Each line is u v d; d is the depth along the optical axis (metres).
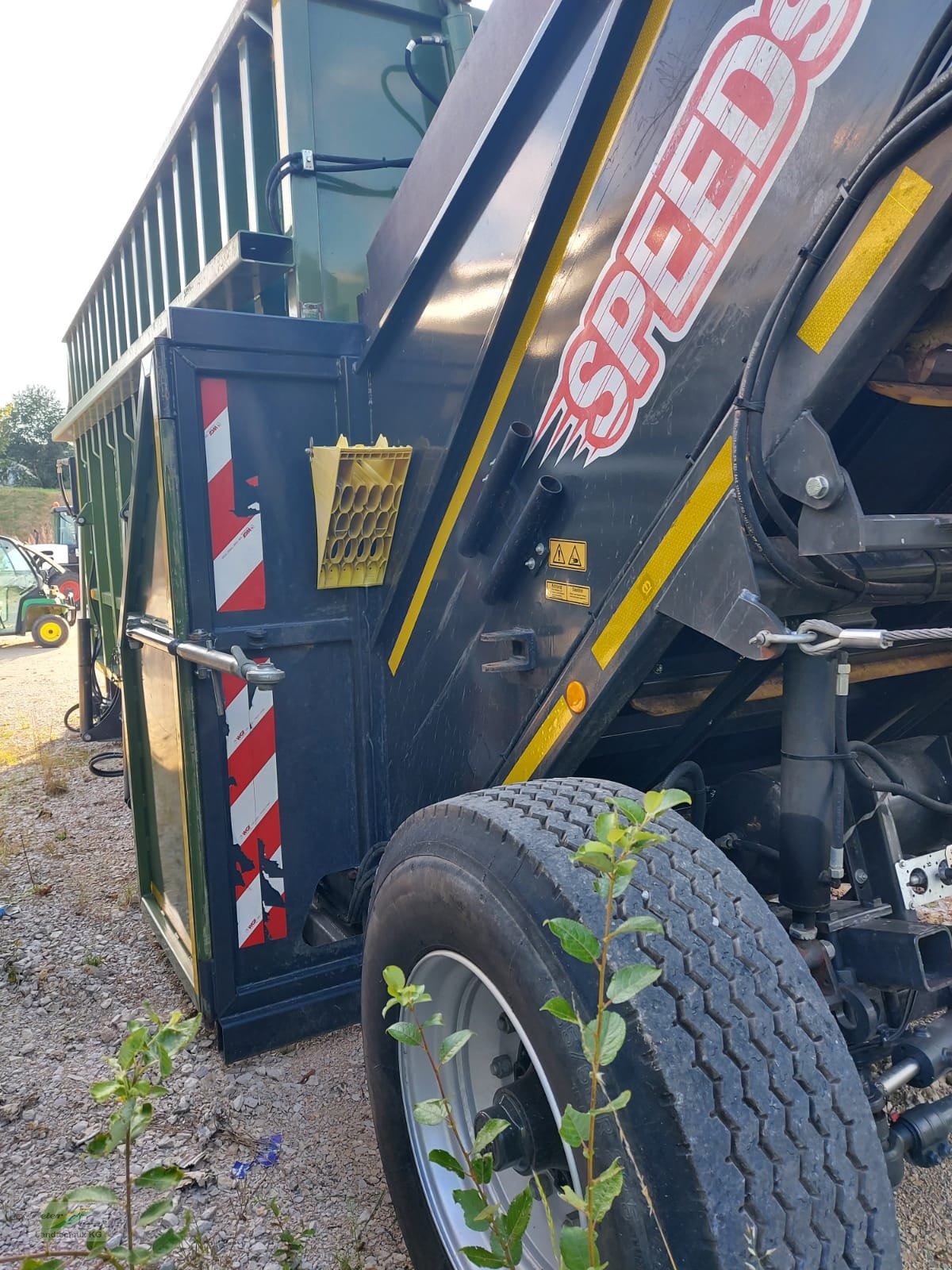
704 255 1.71
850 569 1.63
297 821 3.09
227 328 2.85
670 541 1.79
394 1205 2.06
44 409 57.97
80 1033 3.19
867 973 1.82
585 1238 1.07
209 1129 2.61
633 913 1.46
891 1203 1.35
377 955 2.03
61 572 17.61
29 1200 2.36
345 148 3.16
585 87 1.89
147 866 3.99
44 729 8.70
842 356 1.47
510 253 2.27
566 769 2.25
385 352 2.95
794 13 1.51
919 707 2.57
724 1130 1.28
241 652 2.45
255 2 3.15
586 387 2.03
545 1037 1.44
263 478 2.96
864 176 1.37
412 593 2.91
